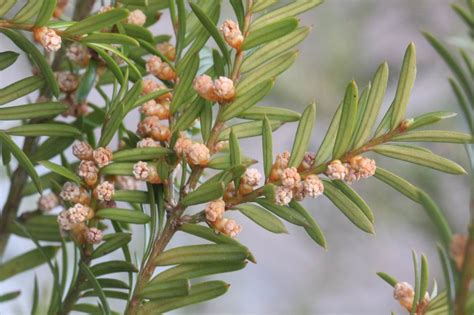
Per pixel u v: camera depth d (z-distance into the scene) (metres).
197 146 0.40
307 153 0.40
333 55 0.90
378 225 0.88
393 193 0.86
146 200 0.41
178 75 0.42
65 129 0.42
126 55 0.43
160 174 0.40
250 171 0.40
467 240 0.35
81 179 0.41
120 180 0.44
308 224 0.40
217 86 0.39
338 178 0.39
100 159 0.41
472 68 0.37
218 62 0.40
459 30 0.90
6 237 0.46
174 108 0.41
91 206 0.41
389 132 0.39
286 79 0.87
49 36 0.40
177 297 0.40
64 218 0.41
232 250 0.40
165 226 0.40
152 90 0.42
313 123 0.40
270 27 0.40
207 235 0.40
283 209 0.40
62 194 0.41
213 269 0.40
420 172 0.80
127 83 0.42
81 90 0.43
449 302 0.36
